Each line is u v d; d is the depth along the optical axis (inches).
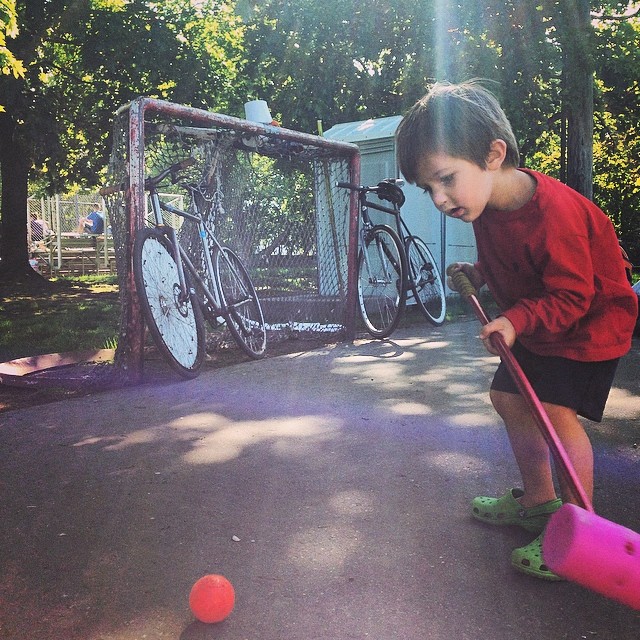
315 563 80.6
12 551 85.0
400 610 70.6
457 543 85.5
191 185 203.2
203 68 567.8
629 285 83.1
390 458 115.8
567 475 65.0
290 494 101.1
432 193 76.2
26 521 93.5
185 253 191.3
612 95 559.5
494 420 137.4
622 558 54.4
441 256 362.0
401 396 157.8
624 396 157.5
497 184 77.1
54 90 601.0
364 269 267.4
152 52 547.2
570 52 417.4
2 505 99.0
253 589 75.0
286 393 162.2
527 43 437.4
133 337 175.6
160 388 169.9
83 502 99.5
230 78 587.2
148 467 113.3
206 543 86.1
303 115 523.5
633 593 54.4
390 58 519.2
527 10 434.3
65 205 936.3
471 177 74.4
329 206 250.1
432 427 133.3
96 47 539.5
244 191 237.0
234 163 229.3
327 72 514.9
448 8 464.4
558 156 704.4
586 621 68.7
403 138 76.2
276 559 81.7
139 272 168.1
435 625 67.9
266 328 238.8
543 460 87.6
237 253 234.5
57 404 155.5
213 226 212.8
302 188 257.3
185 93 563.2
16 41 531.2
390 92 538.9
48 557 83.3
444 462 113.7
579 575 55.2
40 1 533.6
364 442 124.5
